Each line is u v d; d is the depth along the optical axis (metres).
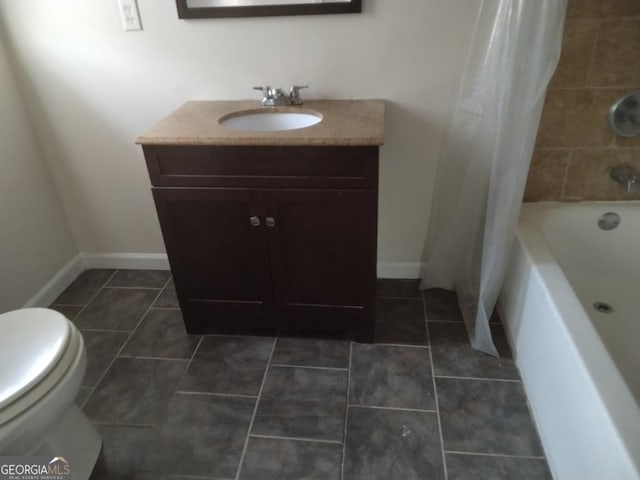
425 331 1.85
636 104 1.61
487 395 1.57
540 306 1.42
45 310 1.31
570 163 1.76
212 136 1.44
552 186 1.82
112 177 2.10
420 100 1.77
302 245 1.61
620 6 1.48
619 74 1.59
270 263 1.66
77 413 1.36
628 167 1.74
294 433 1.47
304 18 1.67
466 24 1.61
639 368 1.56
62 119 1.98
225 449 1.43
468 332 1.83
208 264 1.70
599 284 1.86
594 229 1.81
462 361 1.71
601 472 1.00
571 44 1.55
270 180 1.49
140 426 1.52
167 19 1.72
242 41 1.74
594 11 1.50
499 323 1.87
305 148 1.42
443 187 1.89
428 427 1.47
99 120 1.96
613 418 0.98
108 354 1.81
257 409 1.56
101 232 2.26
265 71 1.78
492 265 1.60
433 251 2.01
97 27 1.76
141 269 2.33
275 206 1.54
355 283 1.66
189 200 1.57
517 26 1.32
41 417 1.08
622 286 1.85
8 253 1.90
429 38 1.65
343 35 1.68
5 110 1.86
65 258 2.23
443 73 1.71
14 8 1.75
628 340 1.65
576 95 1.64
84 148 2.04
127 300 2.11
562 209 1.79
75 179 2.12
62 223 2.20
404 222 2.05
